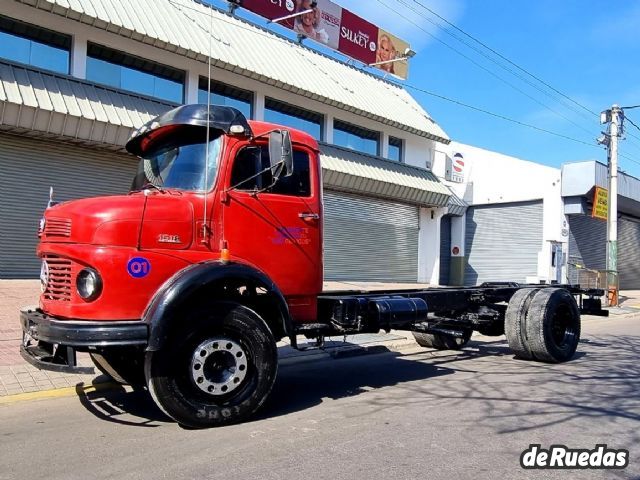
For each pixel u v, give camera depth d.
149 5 14.81
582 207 24.05
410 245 22.94
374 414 5.77
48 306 5.19
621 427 5.34
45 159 13.00
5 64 12.11
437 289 9.06
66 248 4.92
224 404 5.23
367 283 20.41
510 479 4.06
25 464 4.30
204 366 5.12
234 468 4.21
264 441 4.85
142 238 5.01
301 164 6.21
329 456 4.48
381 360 9.13
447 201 23.48
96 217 4.88
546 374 7.89
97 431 5.14
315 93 17.83
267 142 5.88
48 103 12.12
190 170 5.63
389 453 4.56
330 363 8.83
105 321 4.75
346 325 6.37
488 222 27.03
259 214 5.74
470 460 4.42
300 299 6.21
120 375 6.26
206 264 5.14
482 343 11.26
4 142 12.41
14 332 8.85
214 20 16.84
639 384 7.21
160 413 5.75
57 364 4.82
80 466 4.26
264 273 5.57
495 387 7.04
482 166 27.05
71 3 12.55
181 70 15.54
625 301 23.66
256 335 5.37
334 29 21.19
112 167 14.10
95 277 4.80
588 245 27.12
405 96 24.16
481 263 27.17
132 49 14.34
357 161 19.95
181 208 5.28
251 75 16.14
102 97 13.37
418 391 6.83
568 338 9.02
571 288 10.42
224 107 5.69
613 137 20.59
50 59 13.13
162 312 4.76
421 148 23.88
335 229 19.64
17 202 12.59
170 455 4.49
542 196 24.89
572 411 5.88
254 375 5.40
